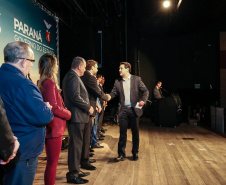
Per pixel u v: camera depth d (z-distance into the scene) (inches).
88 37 377.4
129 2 321.4
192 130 265.0
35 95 56.2
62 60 381.1
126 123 143.9
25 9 147.7
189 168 128.8
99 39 380.2
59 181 108.1
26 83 55.3
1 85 54.6
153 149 173.2
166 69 402.9
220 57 358.3
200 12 298.7
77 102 99.7
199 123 314.7
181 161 142.3
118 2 307.7
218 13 306.3
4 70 56.1
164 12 352.8
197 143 194.5
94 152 164.1
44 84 78.7
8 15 130.0
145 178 113.0
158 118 293.6
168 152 164.2
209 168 128.9
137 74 390.0
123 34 353.1
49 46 181.9
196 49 392.2
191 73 394.0
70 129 104.5
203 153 161.6
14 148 48.3
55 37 194.2
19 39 139.9
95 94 124.7
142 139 211.6
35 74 156.6
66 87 103.4
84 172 116.7
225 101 354.3
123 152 145.2
